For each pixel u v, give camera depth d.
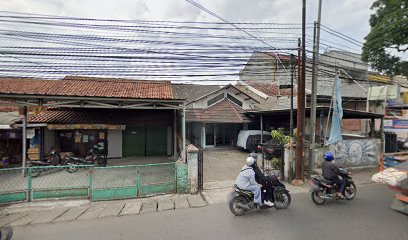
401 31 10.34
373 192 7.75
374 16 12.15
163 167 10.68
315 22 9.73
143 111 14.75
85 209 6.48
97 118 13.33
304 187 8.48
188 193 7.82
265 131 17.16
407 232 4.85
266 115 16.45
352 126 20.11
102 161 12.30
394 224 5.25
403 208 5.91
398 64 11.62
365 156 11.56
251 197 5.92
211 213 6.06
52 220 5.75
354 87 19.56
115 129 14.06
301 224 5.29
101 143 14.37
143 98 9.77
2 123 11.82
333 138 10.91
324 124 14.22
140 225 5.40
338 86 11.11
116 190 7.26
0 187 7.61
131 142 15.27
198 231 5.04
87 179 9.62
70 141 13.96
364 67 19.58
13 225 5.48
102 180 9.14
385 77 19.30
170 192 7.83
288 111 13.88
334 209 6.20
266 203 6.06
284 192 6.23
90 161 12.08
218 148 18.16
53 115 12.89
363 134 18.12
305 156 10.18
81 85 13.74
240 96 19.72
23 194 7.00
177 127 14.57
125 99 9.58
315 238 4.63
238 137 17.69
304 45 8.83
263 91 20.12
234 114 17.86
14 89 12.23
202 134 18.00
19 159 12.91
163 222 5.55
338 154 10.91
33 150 12.38
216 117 17.20
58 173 10.58
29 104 9.29
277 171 9.55
